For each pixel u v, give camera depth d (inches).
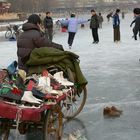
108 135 279.9
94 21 970.1
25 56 304.5
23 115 225.9
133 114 329.7
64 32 1551.4
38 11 6427.2
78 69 298.5
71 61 298.2
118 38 988.6
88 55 721.0
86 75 511.8
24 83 260.4
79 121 311.9
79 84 298.2
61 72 282.2
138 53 736.3
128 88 428.1
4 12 4306.1
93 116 324.8
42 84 253.8
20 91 242.5
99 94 401.1
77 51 796.6
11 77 260.2
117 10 976.9
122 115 327.3
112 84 451.2
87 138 273.7
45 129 245.4
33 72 286.2
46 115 245.1
